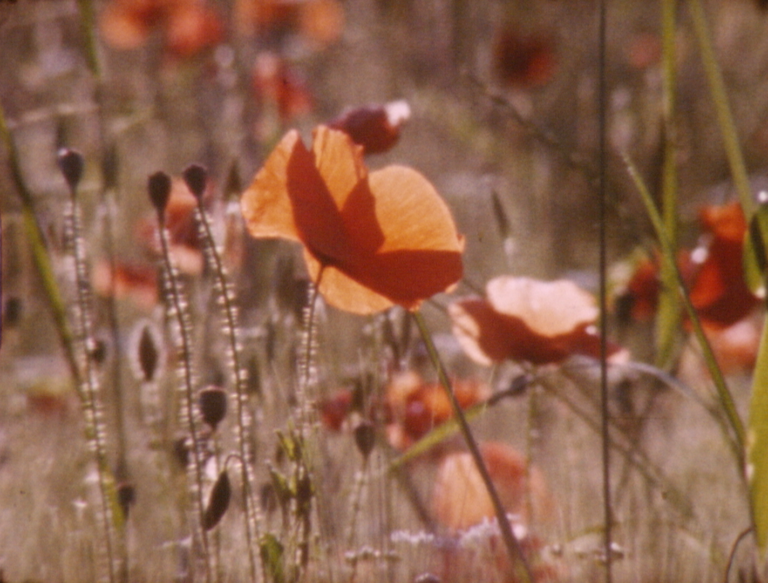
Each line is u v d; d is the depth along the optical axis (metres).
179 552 0.71
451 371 0.97
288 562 0.66
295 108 1.39
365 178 0.66
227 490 0.64
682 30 1.37
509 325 0.76
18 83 1.47
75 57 1.50
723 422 0.77
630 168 0.72
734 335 1.20
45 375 1.05
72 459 0.78
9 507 0.74
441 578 0.71
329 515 0.70
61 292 0.85
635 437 0.88
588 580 0.72
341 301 0.69
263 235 0.66
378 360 0.77
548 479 0.85
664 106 0.85
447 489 0.76
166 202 0.68
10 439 0.82
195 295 0.88
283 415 0.76
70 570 0.70
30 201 0.74
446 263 0.66
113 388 0.87
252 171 1.42
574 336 0.76
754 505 0.69
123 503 0.70
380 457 0.73
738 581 0.71
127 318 1.31
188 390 0.68
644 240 0.88
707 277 0.85
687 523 0.79
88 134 1.21
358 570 0.70
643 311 0.96
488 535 0.72
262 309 0.95
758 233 0.74
